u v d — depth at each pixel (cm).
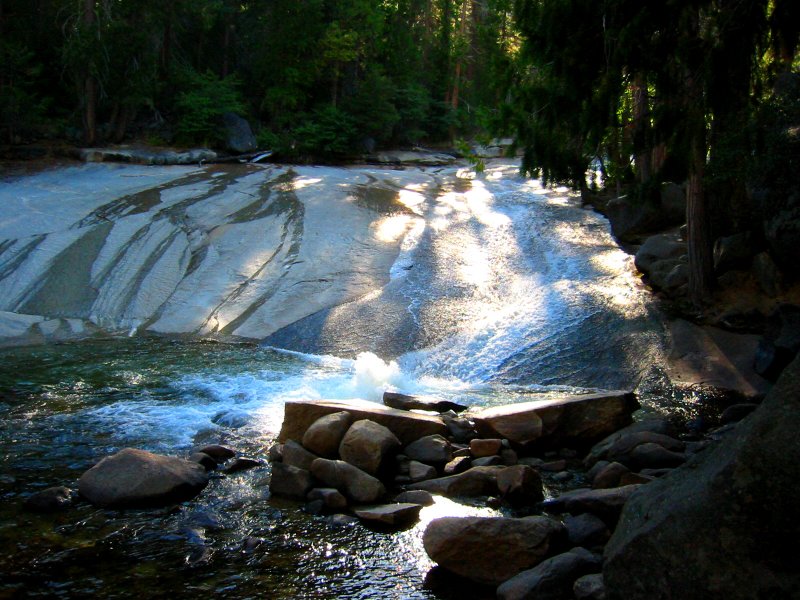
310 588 486
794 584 359
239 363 1120
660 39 845
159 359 1127
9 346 1176
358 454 680
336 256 1536
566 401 801
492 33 1377
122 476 625
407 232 1686
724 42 794
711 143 1041
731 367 1051
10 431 788
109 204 1773
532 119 995
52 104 2695
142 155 2472
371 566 519
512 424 771
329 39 3241
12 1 2712
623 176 1018
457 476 662
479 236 1672
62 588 475
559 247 1587
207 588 481
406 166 3025
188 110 2805
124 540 546
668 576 392
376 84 3166
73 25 2564
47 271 1434
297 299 1377
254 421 844
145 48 2630
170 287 1430
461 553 507
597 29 897
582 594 446
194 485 641
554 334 1177
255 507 616
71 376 1020
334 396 966
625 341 1140
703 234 1207
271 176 2206
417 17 4094
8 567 500
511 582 474
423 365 1135
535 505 617
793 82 961
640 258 1398
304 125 3066
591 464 732
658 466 701
